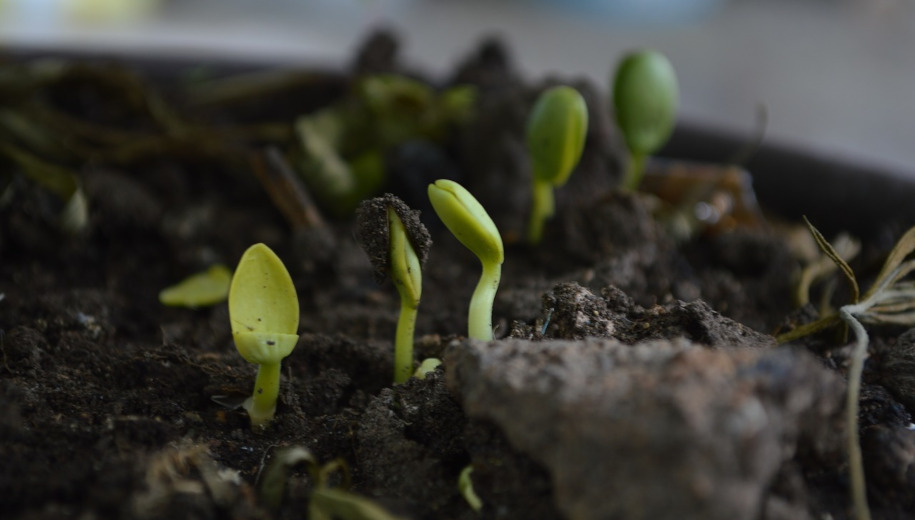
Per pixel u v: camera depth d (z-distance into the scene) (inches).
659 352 7.2
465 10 36.9
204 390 8.6
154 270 10.9
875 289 8.7
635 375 7.0
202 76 14.4
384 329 9.8
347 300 10.3
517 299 9.7
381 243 8.2
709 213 11.6
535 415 7.0
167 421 8.4
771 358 7.0
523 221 11.3
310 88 14.1
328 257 10.5
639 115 10.8
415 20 34.9
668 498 6.7
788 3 39.1
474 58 13.6
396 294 10.3
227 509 7.5
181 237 11.1
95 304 9.8
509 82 13.2
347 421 8.5
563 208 11.4
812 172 12.1
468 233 8.2
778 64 31.4
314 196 11.8
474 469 7.5
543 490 7.3
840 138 24.3
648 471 6.7
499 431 7.4
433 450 8.0
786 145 12.5
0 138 11.7
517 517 7.4
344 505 7.3
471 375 7.4
